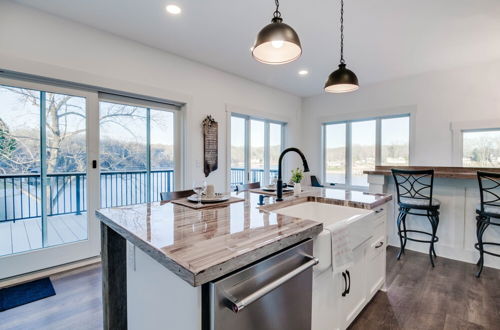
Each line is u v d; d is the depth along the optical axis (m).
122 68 2.95
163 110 3.54
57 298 2.12
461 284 2.41
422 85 4.07
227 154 4.15
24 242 2.49
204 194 1.94
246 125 4.70
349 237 1.53
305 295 1.16
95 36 2.74
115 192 3.13
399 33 2.80
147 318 1.16
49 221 2.62
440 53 3.30
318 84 4.72
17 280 2.39
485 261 2.81
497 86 3.47
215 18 2.55
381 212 2.16
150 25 2.69
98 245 2.89
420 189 3.10
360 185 4.91
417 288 2.35
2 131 2.37
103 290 1.48
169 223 1.22
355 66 3.78
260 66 3.85
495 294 2.24
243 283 0.86
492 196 2.73
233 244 0.92
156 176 3.49
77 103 2.75
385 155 4.59
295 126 5.52
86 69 2.69
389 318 1.91
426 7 2.31
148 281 1.13
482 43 3.01
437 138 3.94
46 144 2.59
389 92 4.41
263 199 1.93
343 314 1.60
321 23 2.61
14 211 2.44
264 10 2.40
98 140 2.89
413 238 3.29
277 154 5.34
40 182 2.57
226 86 4.11
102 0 2.25
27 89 2.47
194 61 3.66
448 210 3.02
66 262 2.68
